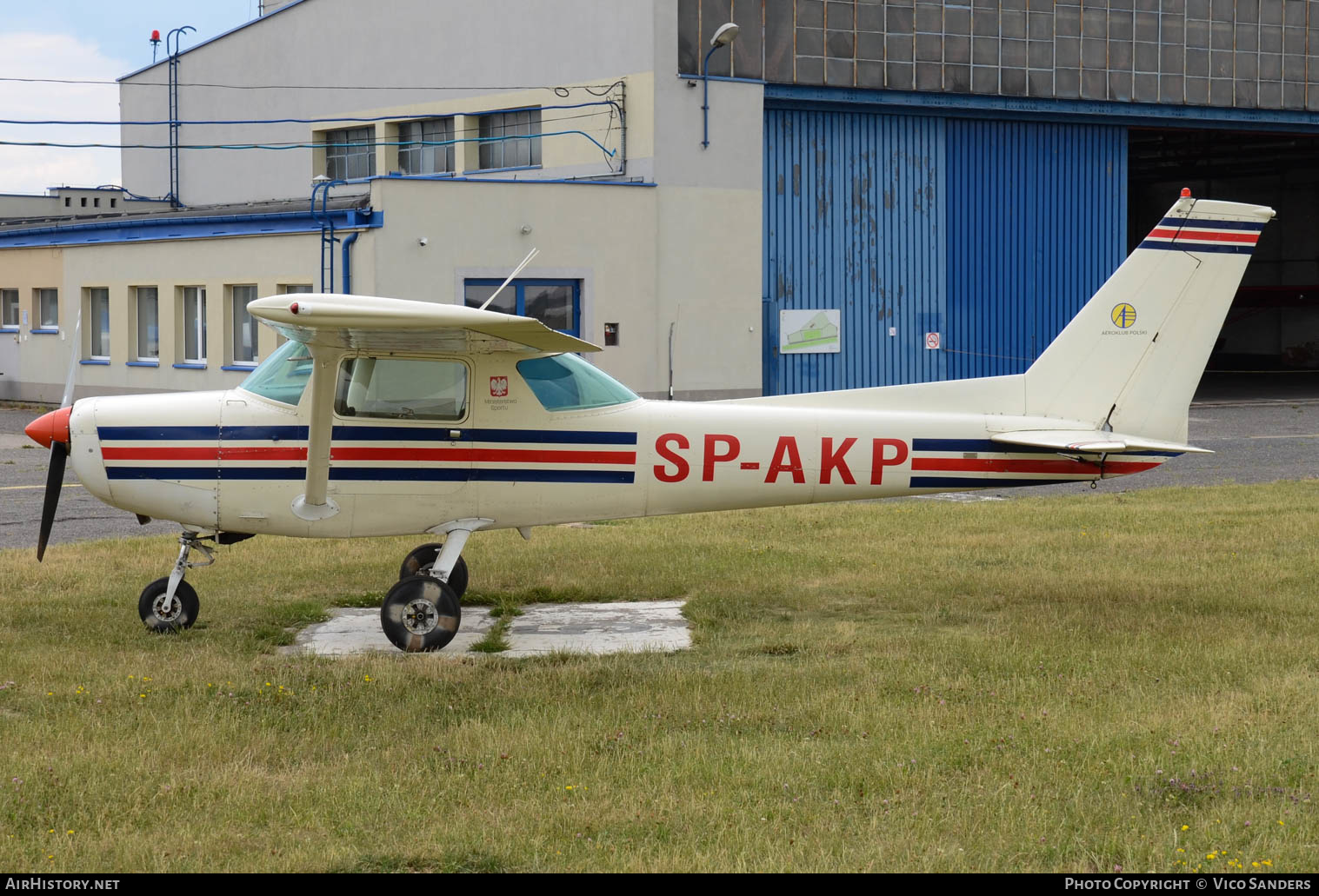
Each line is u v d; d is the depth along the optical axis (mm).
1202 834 4312
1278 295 39281
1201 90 24047
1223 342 42906
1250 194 41281
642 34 20219
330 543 10102
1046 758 5055
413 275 18406
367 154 25766
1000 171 23219
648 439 7520
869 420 7723
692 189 20484
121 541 10109
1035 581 8703
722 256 20828
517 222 19047
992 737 5301
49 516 7367
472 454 7324
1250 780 4770
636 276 20078
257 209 20469
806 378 21859
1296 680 6098
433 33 23750
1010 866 4090
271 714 5672
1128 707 5734
